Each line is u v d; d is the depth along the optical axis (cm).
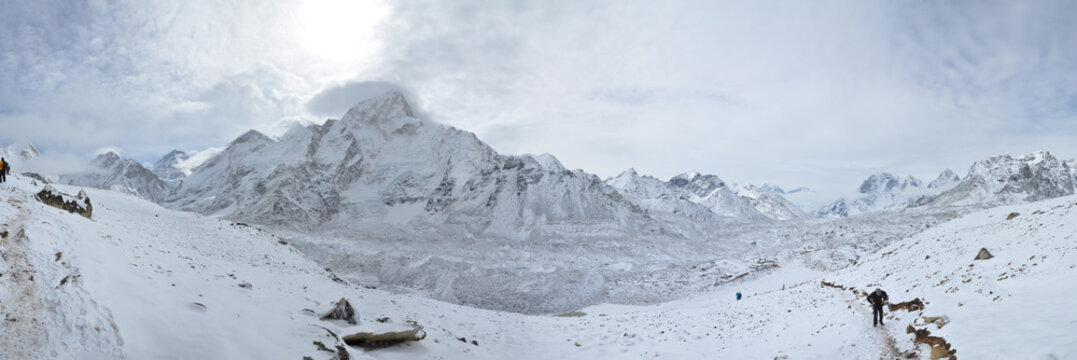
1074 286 1645
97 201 4406
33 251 1356
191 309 1371
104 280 1327
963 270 2503
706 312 3597
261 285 2233
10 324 996
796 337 2150
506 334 2736
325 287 2919
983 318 1580
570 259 14375
